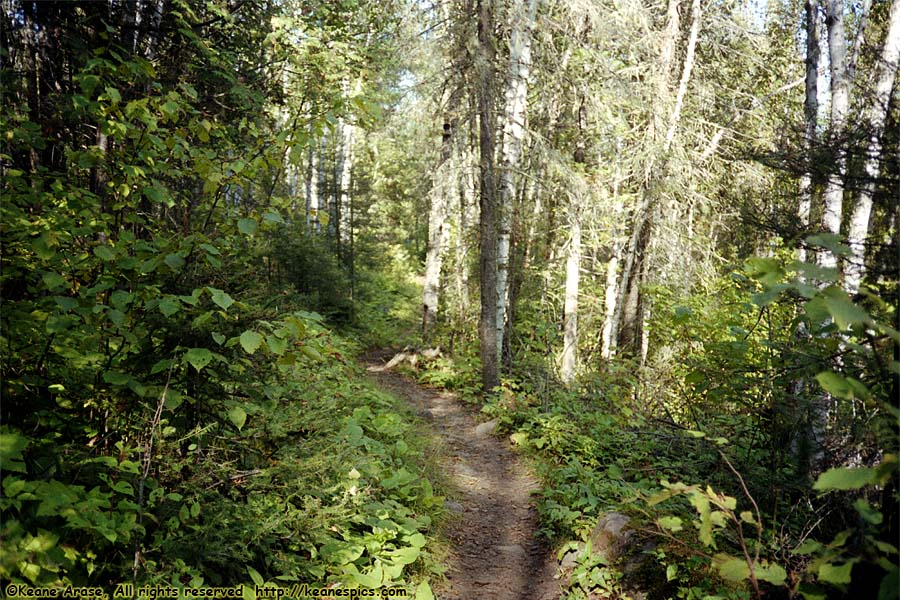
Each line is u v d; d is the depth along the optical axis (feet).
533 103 49.85
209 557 9.57
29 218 9.93
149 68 10.52
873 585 7.95
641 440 22.16
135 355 10.03
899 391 8.13
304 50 20.01
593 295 53.06
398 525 14.97
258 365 10.83
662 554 12.78
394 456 21.31
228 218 11.44
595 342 51.06
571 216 39.55
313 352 9.85
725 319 24.48
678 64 45.39
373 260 71.20
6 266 9.52
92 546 8.93
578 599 13.74
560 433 26.05
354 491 14.14
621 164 43.19
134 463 9.07
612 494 18.98
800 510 12.97
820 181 11.65
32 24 13.33
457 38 38.70
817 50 22.79
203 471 10.39
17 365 9.68
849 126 11.29
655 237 41.47
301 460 12.03
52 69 13.73
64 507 7.54
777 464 14.42
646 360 39.27
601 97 40.11
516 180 45.34
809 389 13.16
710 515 8.45
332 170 68.18
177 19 16.44
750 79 51.06
